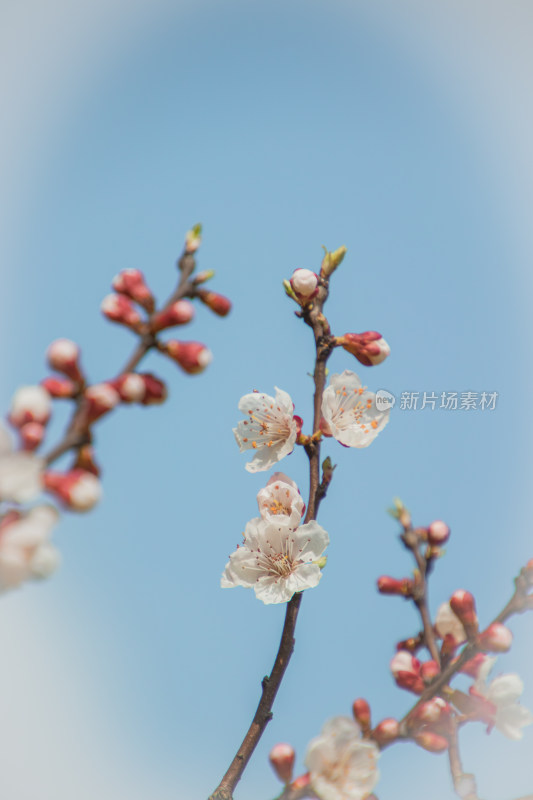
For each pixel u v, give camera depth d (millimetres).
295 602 662
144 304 625
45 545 592
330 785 622
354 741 624
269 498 671
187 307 619
